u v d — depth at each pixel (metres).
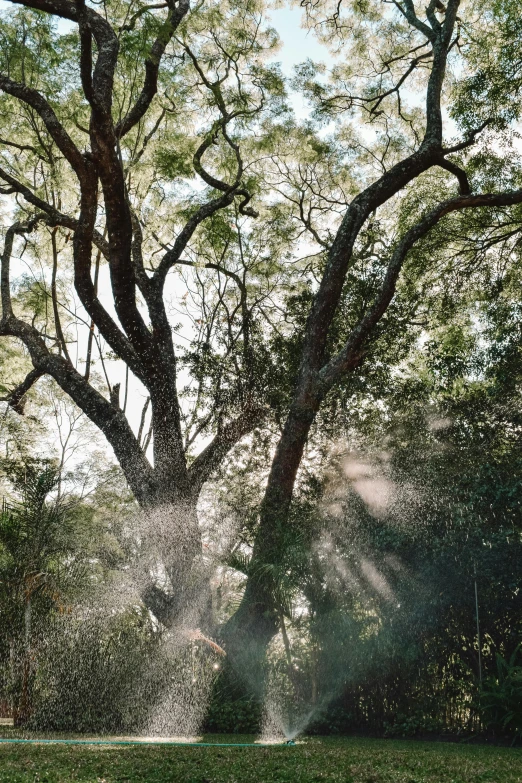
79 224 14.84
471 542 11.06
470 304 20.17
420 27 17.70
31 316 23.11
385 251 17.11
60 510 13.63
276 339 16.81
